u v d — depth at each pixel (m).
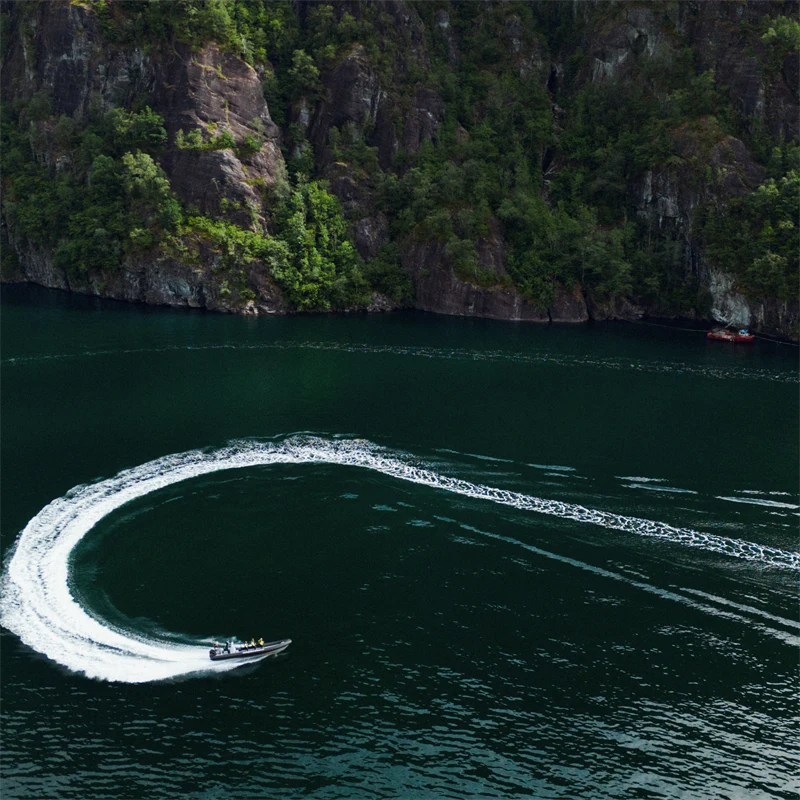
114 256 158.00
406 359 125.81
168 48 164.12
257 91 168.12
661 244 169.12
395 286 164.38
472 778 45.81
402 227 168.38
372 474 80.50
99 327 138.75
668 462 84.94
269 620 57.72
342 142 174.50
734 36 175.38
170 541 67.50
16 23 190.88
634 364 127.81
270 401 101.94
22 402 99.94
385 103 178.50
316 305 159.12
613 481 79.81
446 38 196.00
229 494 75.75
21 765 45.72
